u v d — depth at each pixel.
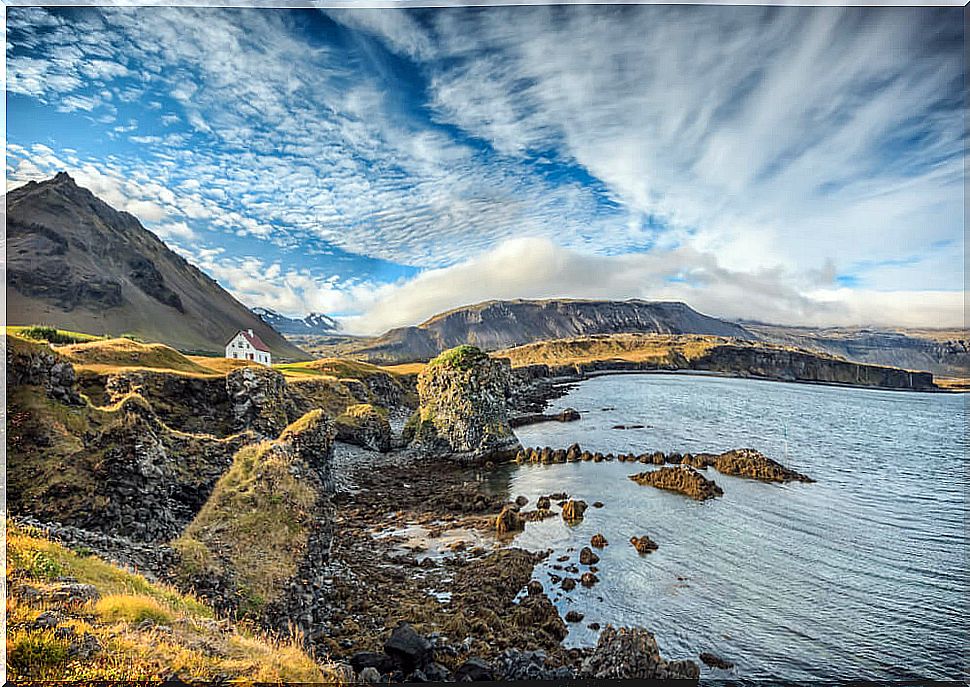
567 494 37.31
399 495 38.78
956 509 33.41
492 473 46.00
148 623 10.07
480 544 27.69
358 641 16.20
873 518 31.55
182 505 20.03
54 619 9.14
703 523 30.52
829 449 53.59
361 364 88.62
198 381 39.03
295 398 56.66
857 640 18.19
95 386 34.56
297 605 15.53
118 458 18.53
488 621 18.83
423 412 58.66
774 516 31.89
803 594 21.53
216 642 10.41
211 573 14.51
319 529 19.50
